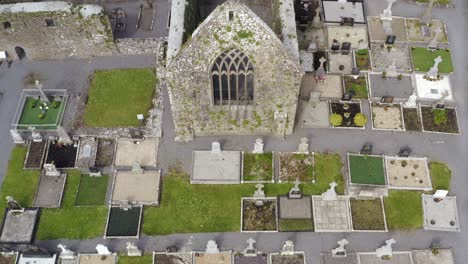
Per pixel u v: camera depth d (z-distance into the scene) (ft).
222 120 162.20
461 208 155.02
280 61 141.59
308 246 148.05
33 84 183.32
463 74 183.83
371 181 159.74
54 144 168.96
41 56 189.47
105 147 168.55
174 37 149.89
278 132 167.63
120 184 160.04
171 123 172.86
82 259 147.43
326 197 155.02
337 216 153.38
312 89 179.83
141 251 147.74
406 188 158.30
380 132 170.09
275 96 152.87
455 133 169.89
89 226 153.17
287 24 153.79
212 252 147.02
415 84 181.16
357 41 193.16
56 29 178.40
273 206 155.43
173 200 157.28
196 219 153.58
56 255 147.54
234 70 145.89
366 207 155.02
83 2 203.51
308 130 170.09
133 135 167.94
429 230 151.02
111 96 179.52
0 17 172.14
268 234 150.51
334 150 165.89
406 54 189.57
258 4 169.27
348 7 201.77
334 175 161.27
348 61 187.52
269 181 159.84
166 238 150.51
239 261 145.79
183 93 150.92
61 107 177.37
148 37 195.42
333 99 177.17
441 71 184.03
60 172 163.22
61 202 157.69
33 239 151.33
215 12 130.62
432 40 188.55
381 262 145.38
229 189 158.92
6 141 170.71
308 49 188.03
